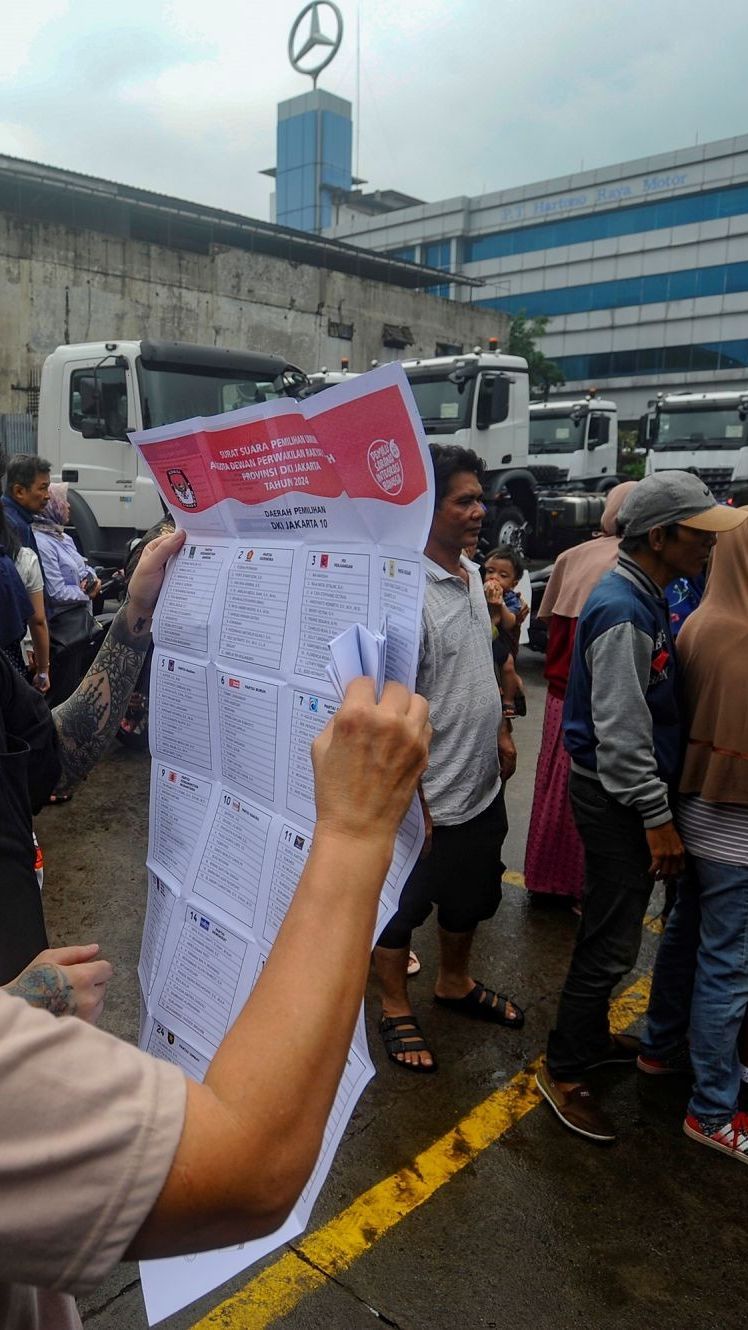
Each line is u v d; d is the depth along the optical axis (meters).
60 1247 0.53
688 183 48.84
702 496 2.12
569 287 53.28
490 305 55.94
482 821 2.60
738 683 2.12
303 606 0.92
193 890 1.08
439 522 2.48
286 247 26.09
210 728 1.07
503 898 3.70
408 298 25.67
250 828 1.01
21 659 3.81
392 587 0.81
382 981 2.70
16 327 18.14
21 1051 0.55
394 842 0.76
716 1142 2.32
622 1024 2.90
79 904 3.55
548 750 3.46
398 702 0.76
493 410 11.38
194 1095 0.59
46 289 18.44
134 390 8.13
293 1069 0.62
